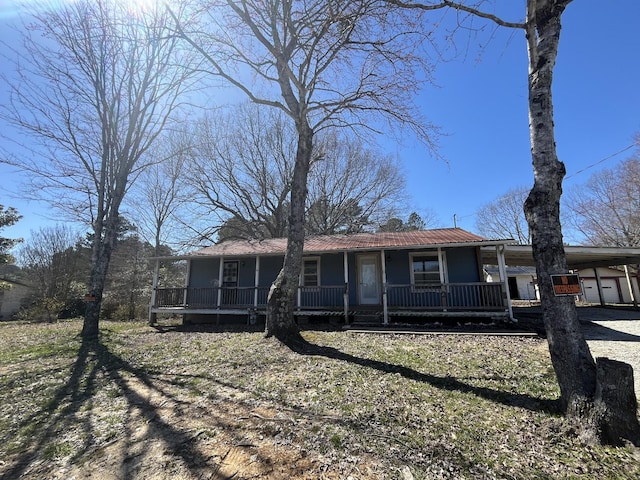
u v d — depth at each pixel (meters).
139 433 3.41
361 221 27.41
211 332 10.57
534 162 3.81
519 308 16.55
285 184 24.88
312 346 7.16
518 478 2.48
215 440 3.18
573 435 3.00
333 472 2.61
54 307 17.97
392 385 4.55
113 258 24.56
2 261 23.22
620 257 14.42
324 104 9.00
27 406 4.35
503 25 4.39
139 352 7.61
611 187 26.02
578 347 3.29
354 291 12.84
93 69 11.02
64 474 2.75
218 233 25.31
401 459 2.76
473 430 3.22
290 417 3.62
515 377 4.76
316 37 7.61
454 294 11.62
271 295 7.96
